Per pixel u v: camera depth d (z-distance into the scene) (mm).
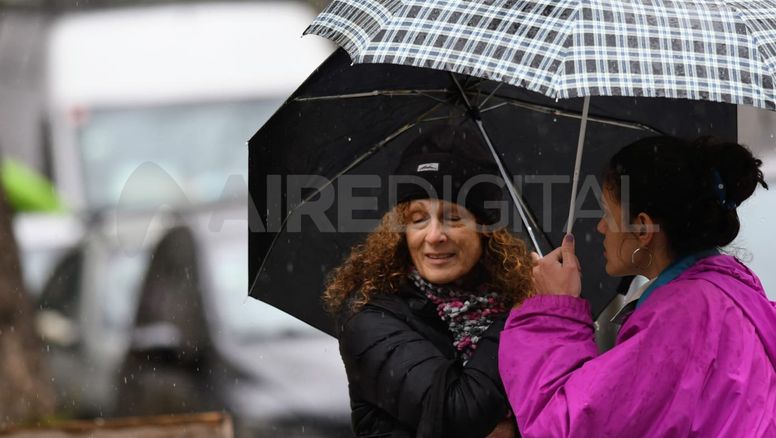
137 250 20312
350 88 10961
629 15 8797
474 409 9922
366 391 10305
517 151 11609
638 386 8898
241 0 31938
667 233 9523
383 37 9102
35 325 20156
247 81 31234
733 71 8695
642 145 9570
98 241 23469
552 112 11477
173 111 30781
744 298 9211
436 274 10445
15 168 28875
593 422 8891
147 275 19406
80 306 22234
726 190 9438
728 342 9008
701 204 9406
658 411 8883
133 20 31938
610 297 11758
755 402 8938
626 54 8664
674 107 11312
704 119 11297
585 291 11781
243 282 20906
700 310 9047
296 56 31625
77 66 31359
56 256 24344
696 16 8836
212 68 31266
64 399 20219
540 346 9352
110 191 30188
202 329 19422
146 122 30719
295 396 19781
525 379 9297
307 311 11484
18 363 19734
